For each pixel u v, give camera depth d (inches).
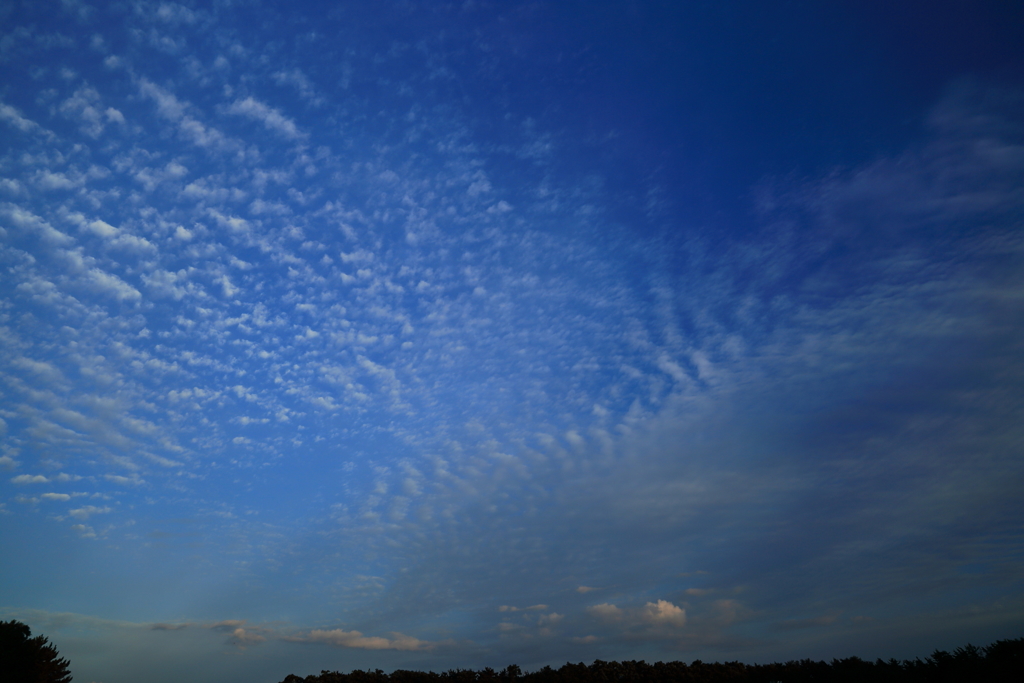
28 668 1090.1
